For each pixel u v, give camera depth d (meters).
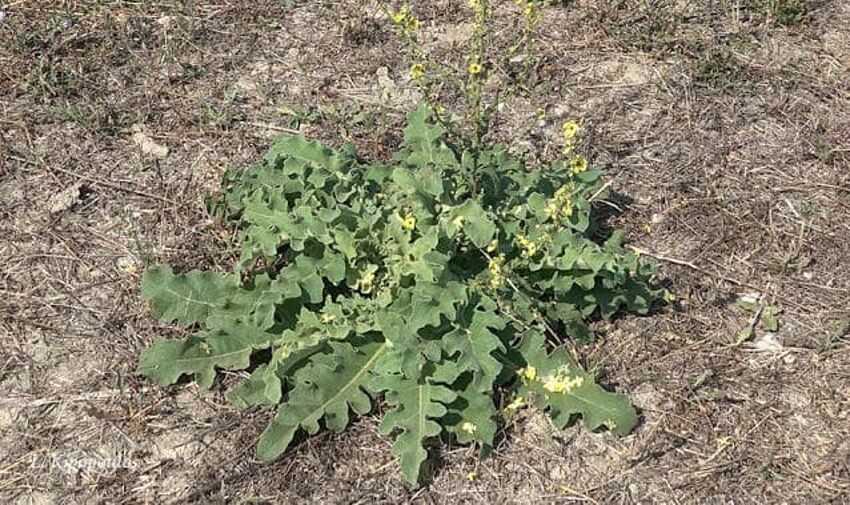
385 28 1.64
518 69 1.56
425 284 1.03
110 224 1.28
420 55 1.28
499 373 1.05
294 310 1.10
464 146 1.24
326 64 1.57
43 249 1.25
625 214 1.33
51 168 1.36
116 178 1.35
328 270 1.09
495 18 1.67
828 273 1.25
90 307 1.17
